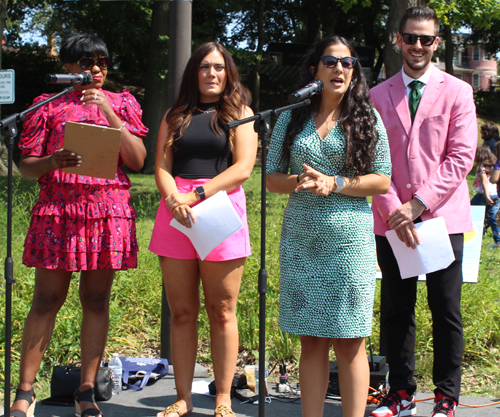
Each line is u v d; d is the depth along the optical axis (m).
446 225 3.06
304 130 2.84
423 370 3.93
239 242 3.01
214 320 3.08
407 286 3.16
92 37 2.96
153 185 13.56
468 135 3.05
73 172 2.77
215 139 3.01
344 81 2.74
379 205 3.10
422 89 3.15
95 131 2.67
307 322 2.73
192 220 2.79
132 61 26.91
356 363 2.75
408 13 3.13
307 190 2.81
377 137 2.76
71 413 3.16
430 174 3.08
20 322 4.23
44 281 2.96
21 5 24.44
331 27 26.05
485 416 3.16
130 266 3.05
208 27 19.58
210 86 3.00
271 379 3.88
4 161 15.12
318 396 2.78
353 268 2.72
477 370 4.05
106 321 3.07
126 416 3.16
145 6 20.00
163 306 3.94
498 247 8.13
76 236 2.90
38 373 3.84
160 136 3.11
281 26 29.61
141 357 4.05
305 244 2.78
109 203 2.97
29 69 23.22
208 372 4.00
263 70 30.84
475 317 4.59
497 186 8.38
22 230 6.26
